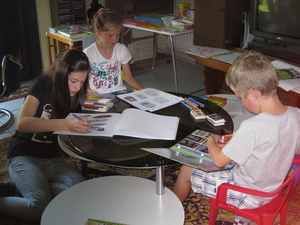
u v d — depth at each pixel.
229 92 2.85
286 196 1.22
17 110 3.09
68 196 1.36
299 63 2.25
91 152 1.28
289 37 2.26
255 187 1.27
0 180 2.07
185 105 1.68
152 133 1.38
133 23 3.25
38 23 3.78
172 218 1.25
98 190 1.40
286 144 1.17
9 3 2.49
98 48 2.10
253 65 1.16
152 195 1.37
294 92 1.90
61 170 1.61
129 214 1.26
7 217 1.59
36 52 3.88
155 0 4.08
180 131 1.43
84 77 1.60
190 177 1.55
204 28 2.83
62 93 1.58
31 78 3.95
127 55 2.19
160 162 1.21
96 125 1.48
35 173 1.53
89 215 1.25
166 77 3.96
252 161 1.22
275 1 2.28
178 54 4.70
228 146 1.19
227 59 2.49
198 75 4.00
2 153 2.37
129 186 1.43
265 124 1.15
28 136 1.62
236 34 2.80
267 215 1.25
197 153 1.25
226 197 1.30
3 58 2.49
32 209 1.41
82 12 3.89
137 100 1.75
